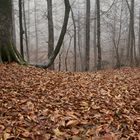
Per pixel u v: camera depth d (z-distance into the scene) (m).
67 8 14.45
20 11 16.47
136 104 7.09
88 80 10.00
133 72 15.43
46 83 8.73
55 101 6.79
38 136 4.57
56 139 4.51
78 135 4.78
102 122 5.45
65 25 14.59
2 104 6.20
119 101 7.23
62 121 5.21
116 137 4.71
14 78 9.23
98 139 4.61
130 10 28.36
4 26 12.73
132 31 28.62
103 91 8.13
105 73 14.10
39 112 5.79
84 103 6.64
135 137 4.84
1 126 4.78
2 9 12.71
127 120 5.64
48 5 21.89
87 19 24.38
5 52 12.70
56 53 14.86
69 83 9.08
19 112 5.72
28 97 6.98
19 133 4.58
